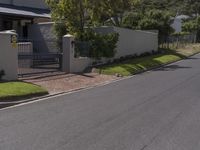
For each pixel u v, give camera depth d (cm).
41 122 1090
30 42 2645
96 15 2842
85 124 1062
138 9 5772
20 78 1961
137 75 2466
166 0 9388
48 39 3003
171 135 947
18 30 3212
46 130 993
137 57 3441
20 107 1362
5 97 1448
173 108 1304
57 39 2847
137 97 1549
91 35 2688
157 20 4519
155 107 1323
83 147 841
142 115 1187
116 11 3491
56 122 1089
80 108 1314
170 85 1917
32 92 1572
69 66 2358
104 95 1625
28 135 942
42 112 1248
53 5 2797
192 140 903
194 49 4978
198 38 6888
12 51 1878
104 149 827
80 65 2466
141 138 917
